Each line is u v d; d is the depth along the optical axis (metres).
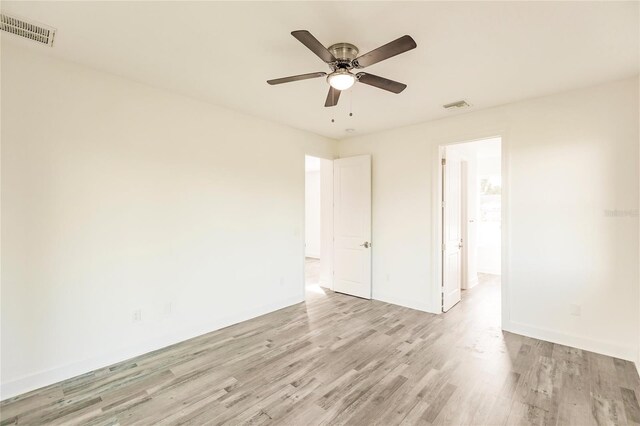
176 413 2.04
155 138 2.98
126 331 2.79
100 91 2.64
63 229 2.45
